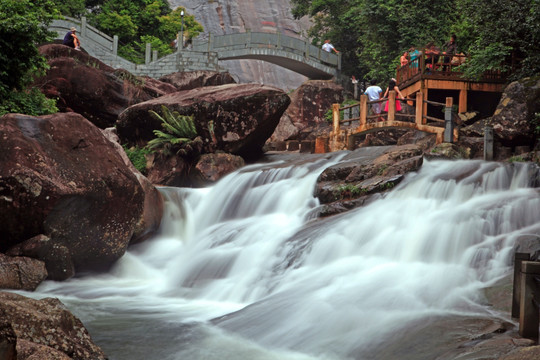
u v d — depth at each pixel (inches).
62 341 228.4
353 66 1520.7
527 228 408.8
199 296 422.3
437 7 1043.9
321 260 427.8
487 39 744.3
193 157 783.1
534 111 638.5
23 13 599.5
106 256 478.0
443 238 409.7
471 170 534.3
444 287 339.3
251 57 1416.1
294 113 1234.6
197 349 285.9
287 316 321.1
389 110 727.7
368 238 436.5
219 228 579.8
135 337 306.5
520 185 507.8
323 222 497.4
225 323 328.2
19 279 414.9
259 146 824.3
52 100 674.2
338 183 570.3
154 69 1286.9
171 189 622.2
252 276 434.3
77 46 1024.2
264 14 2605.8
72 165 443.8
